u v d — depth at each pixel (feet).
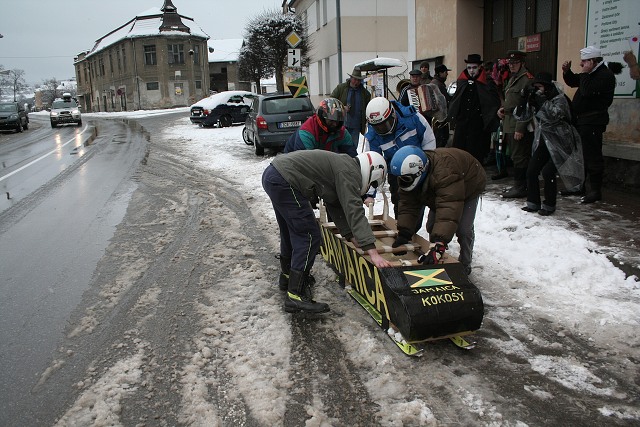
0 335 14.10
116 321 14.70
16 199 32.55
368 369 11.87
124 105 194.39
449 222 13.06
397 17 85.10
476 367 11.83
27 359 12.82
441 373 11.60
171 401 10.98
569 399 10.64
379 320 13.46
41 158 54.34
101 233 23.71
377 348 12.66
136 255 20.36
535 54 31.94
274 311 14.94
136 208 28.48
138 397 11.14
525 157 23.75
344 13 83.71
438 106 26.21
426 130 17.30
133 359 12.60
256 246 20.93
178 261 19.49
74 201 31.12
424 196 13.97
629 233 18.56
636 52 23.31
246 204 28.35
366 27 84.64
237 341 13.30
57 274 18.60
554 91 20.88
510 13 34.27
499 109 24.95
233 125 83.71
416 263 13.75
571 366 11.76
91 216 27.09
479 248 18.93
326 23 90.99
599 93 21.27
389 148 17.35
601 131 21.94
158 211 27.55
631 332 12.96
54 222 26.16
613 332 13.03
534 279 16.22
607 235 18.47
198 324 14.33
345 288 16.17
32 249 21.68
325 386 11.28
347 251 15.10
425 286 12.16
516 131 23.21
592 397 10.69
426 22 41.45
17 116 99.60
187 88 188.44
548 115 20.61
